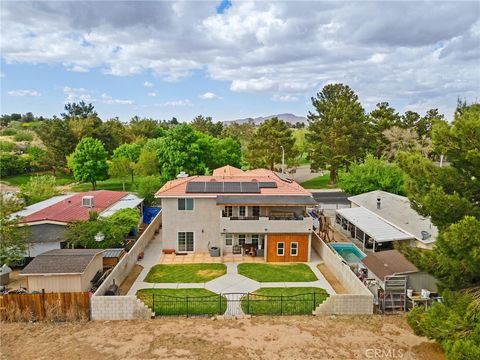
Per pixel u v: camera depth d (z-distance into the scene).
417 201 17.08
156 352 16.58
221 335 18.17
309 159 68.06
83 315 19.64
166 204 31.14
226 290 24.12
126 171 61.50
